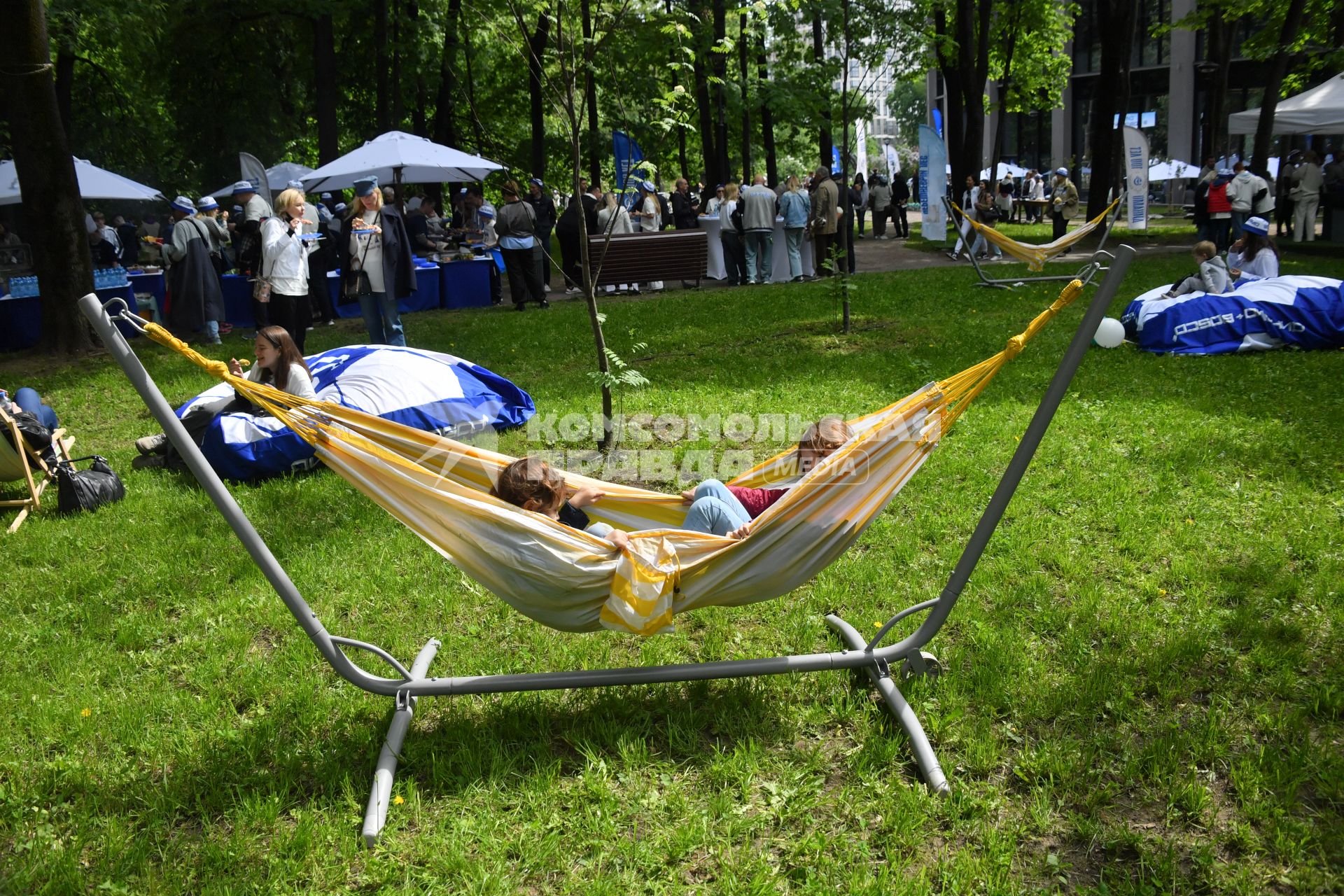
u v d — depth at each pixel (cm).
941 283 1572
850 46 1253
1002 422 769
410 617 503
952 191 2503
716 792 360
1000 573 516
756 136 3719
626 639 475
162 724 412
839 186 1719
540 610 373
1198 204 1880
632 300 1583
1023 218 3650
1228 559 523
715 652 457
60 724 414
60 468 671
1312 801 341
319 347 1233
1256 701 398
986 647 442
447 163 1545
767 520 366
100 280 1460
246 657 469
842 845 328
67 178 1243
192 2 2297
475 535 358
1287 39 1992
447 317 1473
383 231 1025
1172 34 3894
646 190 1748
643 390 924
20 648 482
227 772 376
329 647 370
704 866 323
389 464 356
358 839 336
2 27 1180
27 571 572
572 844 333
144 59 2336
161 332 336
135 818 359
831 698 409
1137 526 566
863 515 378
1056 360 980
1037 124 4650
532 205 1889
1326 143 3206
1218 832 327
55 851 336
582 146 2378
